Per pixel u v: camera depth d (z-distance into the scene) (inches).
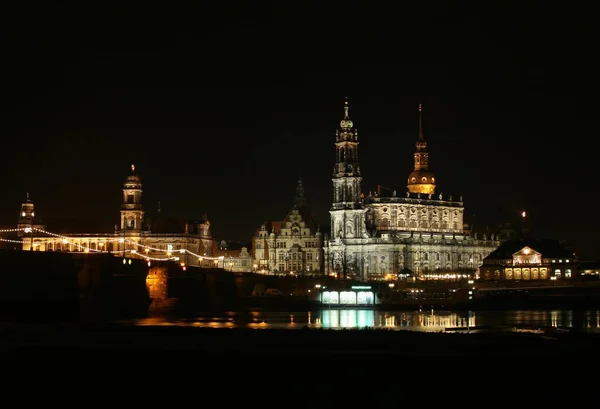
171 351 4943.4
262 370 4571.9
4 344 5128.0
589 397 4163.4
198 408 4082.2
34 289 7278.5
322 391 4269.2
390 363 4682.6
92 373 4554.6
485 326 7160.4
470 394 4205.2
